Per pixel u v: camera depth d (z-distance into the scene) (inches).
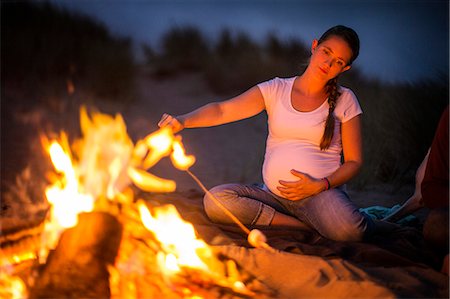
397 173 216.2
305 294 108.2
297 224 141.9
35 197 180.4
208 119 142.3
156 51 474.9
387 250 127.2
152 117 319.3
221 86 397.4
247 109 143.5
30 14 378.0
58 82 335.0
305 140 139.9
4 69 332.8
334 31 135.0
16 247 128.7
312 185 136.2
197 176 222.8
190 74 431.5
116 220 110.0
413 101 230.7
